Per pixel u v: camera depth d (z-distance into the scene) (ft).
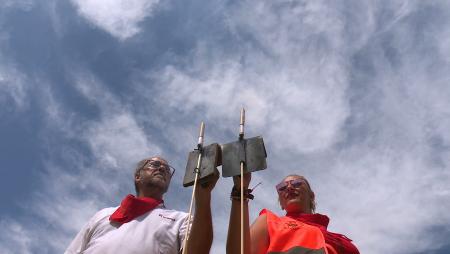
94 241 7.36
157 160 8.64
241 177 5.29
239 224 5.55
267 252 6.30
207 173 5.41
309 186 7.92
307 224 6.91
